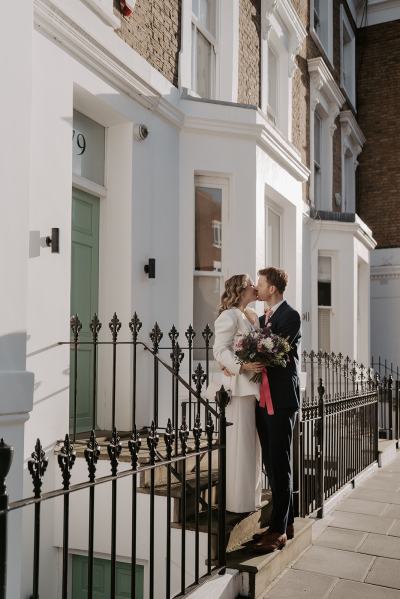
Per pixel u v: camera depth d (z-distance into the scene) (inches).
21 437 121.8
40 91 189.8
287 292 363.6
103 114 233.9
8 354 120.3
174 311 266.4
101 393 236.2
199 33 321.7
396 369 618.8
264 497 200.7
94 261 238.4
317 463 234.4
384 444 383.9
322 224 448.1
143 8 253.8
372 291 641.0
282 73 421.4
